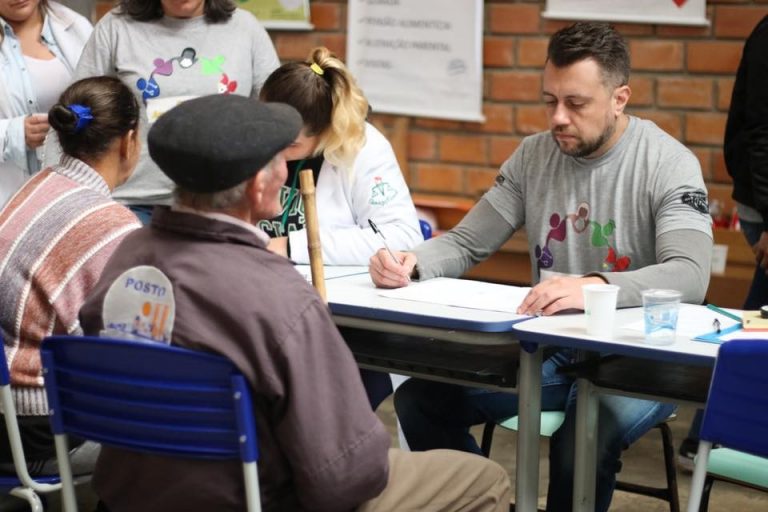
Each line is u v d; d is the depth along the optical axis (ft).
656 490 9.53
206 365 5.71
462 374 8.02
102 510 7.71
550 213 9.32
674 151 8.89
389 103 16.40
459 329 7.64
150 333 5.91
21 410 7.64
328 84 9.72
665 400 7.40
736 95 11.43
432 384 9.29
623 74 8.74
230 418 5.80
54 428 6.43
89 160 7.95
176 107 5.99
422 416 9.26
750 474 7.63
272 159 5.99
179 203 5.99
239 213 5.99
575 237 9.18
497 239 9.73
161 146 5.83
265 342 5.67
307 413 5.68
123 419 6.08
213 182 5.80
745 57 11.21
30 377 7.62
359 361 8.50
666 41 14.55
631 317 7.77
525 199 9.57
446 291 8.63
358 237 9.83
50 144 10.69
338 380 5.80
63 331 7.59
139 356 5.86
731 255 13.84
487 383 7.93
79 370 6.17
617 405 8.50
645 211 8.86
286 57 17.11
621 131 8.97
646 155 8.90
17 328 7.64
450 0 15.64
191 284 5.78
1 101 11.73
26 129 11.15
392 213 10.07
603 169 9.02
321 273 7.91
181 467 6.00
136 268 5.98
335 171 10.11
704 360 6.71
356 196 10.13
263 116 5.96
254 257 5.84
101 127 7.82
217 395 5.78
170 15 11.59
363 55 16.46
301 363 5.67
